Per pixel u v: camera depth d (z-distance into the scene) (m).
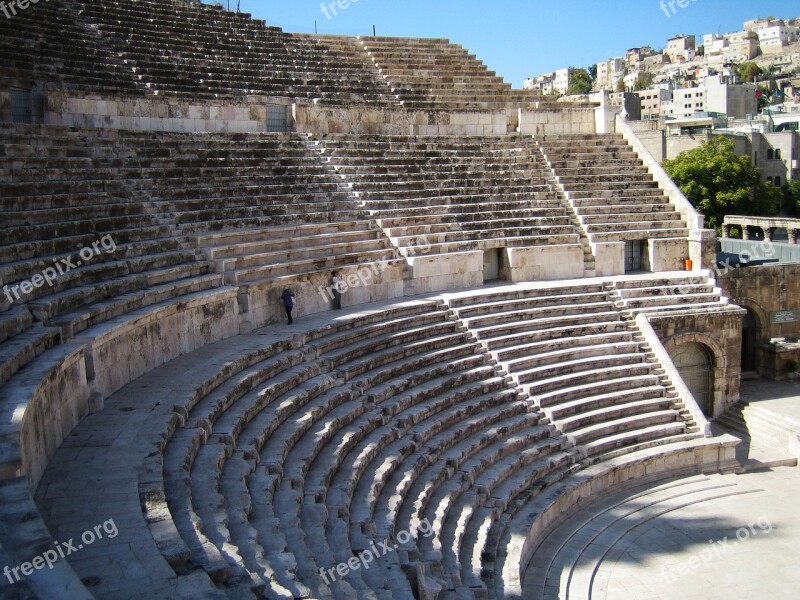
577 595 17.12
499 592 15.75
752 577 18.08
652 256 33.16
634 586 17.64
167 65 30.61
